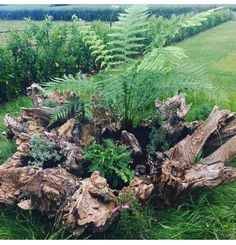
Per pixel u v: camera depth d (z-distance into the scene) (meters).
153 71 3.96
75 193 3.14
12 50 6.32
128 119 4.26
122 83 3.96
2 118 5.36
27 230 3.28
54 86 3.96
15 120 4.48
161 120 4.13
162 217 3.42
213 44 6.32
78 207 3.03
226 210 3.47
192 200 3.53
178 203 3.53
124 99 4.18
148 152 3.91
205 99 5.00
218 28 7.15
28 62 6.38
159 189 3.40
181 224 3.32
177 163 3.49
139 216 3.13
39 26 6.95
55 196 3.16
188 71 3.99
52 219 3.34
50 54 6.53
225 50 6.14
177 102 4.23
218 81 5.25
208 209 3.46
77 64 6.82
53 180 3.22
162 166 3.43
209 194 3.61
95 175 3.30
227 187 3.70
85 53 6.83
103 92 3.90
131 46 4.37
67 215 3.06
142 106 4.19
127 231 3.19
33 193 3.18
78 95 4.40
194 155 3.78
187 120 4.63
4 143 4.59
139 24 4.36
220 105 4.88
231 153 3.80
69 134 4.12
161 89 3.98
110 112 4.25
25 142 4.05
